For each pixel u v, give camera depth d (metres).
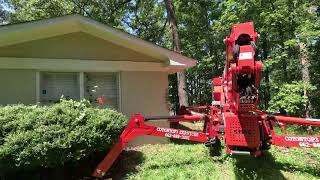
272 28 15.90
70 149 6.96
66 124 7.16
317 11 17.73
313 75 19.25
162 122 10.55
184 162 8.35
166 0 20.06
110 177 7.72
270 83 16.92
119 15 24.34
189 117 8.21
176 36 19.67
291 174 7.57
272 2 15.78
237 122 6.61
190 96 31.28
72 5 21.73
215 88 9.20
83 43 9.65
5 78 8.88
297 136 7.18
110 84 10.10
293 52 16.48
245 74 5.93
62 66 9.40
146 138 10.12
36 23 8.60
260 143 6.83
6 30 8.30
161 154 9.04
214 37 25.44
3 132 6.68
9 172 7.01
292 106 14.09
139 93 10.28
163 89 10.61
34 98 9.11
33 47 9.12
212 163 8.20
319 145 6.99
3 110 7.12
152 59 10.47
